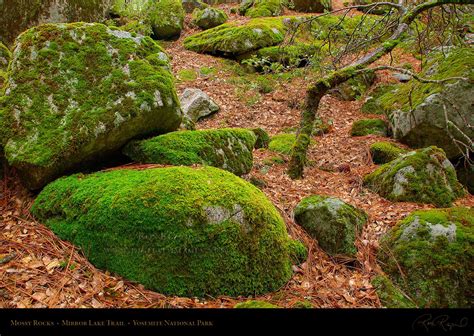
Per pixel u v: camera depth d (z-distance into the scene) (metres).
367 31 6.85
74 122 3.84
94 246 3.30
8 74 4.04
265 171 5.70
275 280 3.38
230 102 8.46
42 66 3.99
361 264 3.78
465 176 5.95
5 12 8.27
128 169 3.95
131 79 4.12
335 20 10.96
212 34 10.65
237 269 3.23
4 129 3.80
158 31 10.97
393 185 4.98
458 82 5.88
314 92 5.67
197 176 3.53
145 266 3.16
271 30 10.30
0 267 3.07
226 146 4.71
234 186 3.54
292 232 4.00
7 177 4.10
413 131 6.18
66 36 4.12
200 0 14.42
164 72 4.37
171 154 4.14
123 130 4.01
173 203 3.21
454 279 3.46
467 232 3.65
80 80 4.01
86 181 3.67
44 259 3.21
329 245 3.94
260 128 6.98
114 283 3.15
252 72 9.61
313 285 3.49
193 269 3.15
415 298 3.45
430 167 4.96
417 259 3.60
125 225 3.21
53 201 3.60
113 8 11.08
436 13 7.07
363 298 3.40
